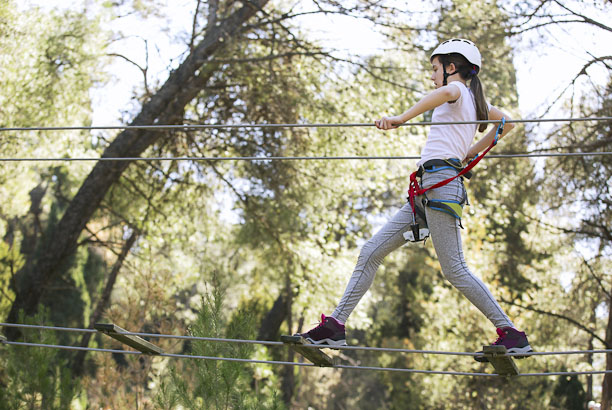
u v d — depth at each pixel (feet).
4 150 42.83
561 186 36.68
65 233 42.52
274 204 46.26
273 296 72.28
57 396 27.09
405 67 42.16
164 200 48.14
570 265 39.50
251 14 41.57
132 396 27.02
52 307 62.08
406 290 79.30
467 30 37.14
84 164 52.54
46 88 42.29
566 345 45.83
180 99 42.09
